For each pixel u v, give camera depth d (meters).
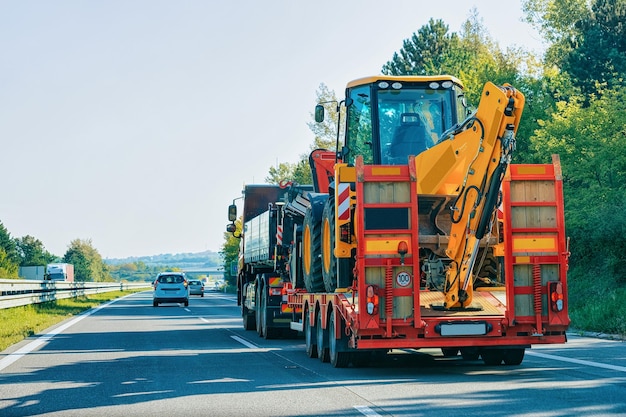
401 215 10.62
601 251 24.36
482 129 10.29
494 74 35.97
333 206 12.64
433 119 13.44
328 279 12.98
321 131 65.19
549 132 24.78
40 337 19.28
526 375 10.52
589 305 20.72
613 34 38.19
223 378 10.85
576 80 36.28
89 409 8.39
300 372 11.48
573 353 13.29
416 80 13.45
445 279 11.02
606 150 23.25
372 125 13.39
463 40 63.97
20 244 170.00
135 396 9.27
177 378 10.94
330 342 12.48
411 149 13.36
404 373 11.18
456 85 13.53
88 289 53.59
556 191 10.79
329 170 17.55
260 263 21.88
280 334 19.45
